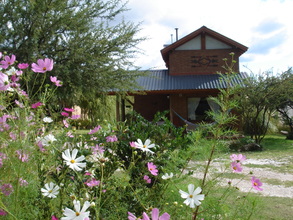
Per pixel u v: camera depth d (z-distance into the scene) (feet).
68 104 36.86
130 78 38.17
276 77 38.14
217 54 51.11
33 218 5.15
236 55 50.75
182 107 49.32
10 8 30.53
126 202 6.16
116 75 37.42
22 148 5.67
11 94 6.72
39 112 6.72
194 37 51.44
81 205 4.76
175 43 50.62
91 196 5.56
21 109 6.70
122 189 6.37
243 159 6.98
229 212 6.93
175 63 51.70
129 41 36.19
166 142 9.12
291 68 38.19
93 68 34.58
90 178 6.00
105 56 35.29
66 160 5.18
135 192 6.20
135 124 10.59
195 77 50.08
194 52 51.49
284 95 38.88
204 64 51.19
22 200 5.34
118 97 45.34
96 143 7.02
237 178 19.10
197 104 49.32
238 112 40.04
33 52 31.50
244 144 36.37
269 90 38.34
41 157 5.75
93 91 36.06
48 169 5.69
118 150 9.01
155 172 6.91
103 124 8.29
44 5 31.14
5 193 5.35
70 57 33.01
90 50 34.81
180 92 47.06
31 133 6.43
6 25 31.37
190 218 6.63
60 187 5.32
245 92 38.37
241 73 49.21
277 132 61.00
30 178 5.76
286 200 14.28
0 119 6.41
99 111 60.95
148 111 53.01
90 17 35.22
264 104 38.86
